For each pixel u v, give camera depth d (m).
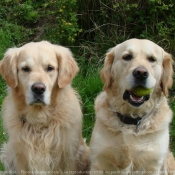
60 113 1.99
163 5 2.72
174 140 2.40
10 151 2.07
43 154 2.00
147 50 1.88
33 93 1.91
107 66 1.94
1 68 2.00
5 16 3.39
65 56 2.01
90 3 2.92
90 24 2.96
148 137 1.89
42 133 2.00
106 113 1.93
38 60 1.94
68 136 1.99
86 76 2.74
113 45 2.84
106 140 1.90
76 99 2.06
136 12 2.83
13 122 2.01
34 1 3.55
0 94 2.66
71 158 2.01
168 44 2.75
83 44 2.92
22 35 3.18
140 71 1.81
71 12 2.90
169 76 1.92
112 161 1.91
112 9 2.85
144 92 1.84
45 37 3.08
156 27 2.79
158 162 1.91
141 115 1.90
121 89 1.89
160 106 1.93
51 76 1.96
